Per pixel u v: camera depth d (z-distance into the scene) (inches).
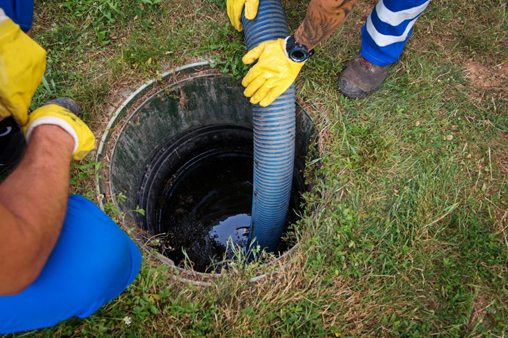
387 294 71.1
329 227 75.2
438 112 89.1
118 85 89.9
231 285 70.0
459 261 74.5
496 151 85.0
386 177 81.7
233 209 135.2
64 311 49.4
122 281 56.0
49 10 96.0
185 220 131.6
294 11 97.9
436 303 71.1
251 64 83.8
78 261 45.5
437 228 77.4
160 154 114.6
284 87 75.2
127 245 54.7
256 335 66.4
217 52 94.7
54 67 90.4
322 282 71.5
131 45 93.0
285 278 70.3
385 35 77.0
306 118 91.8
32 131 44.6
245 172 137.6
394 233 77.2
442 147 85.3
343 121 87.5
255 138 87.2
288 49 68.7
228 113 114.5
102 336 63.1
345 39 96.1
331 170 81.5
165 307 65.9
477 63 95.2
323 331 67.4
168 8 98.1
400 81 92.3
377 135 85.4
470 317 70.0
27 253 32.5
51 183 37.7
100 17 95.7
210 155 134.3
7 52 41.9
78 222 46.8
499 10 99.8
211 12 97.9
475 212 79.4
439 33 97.7
